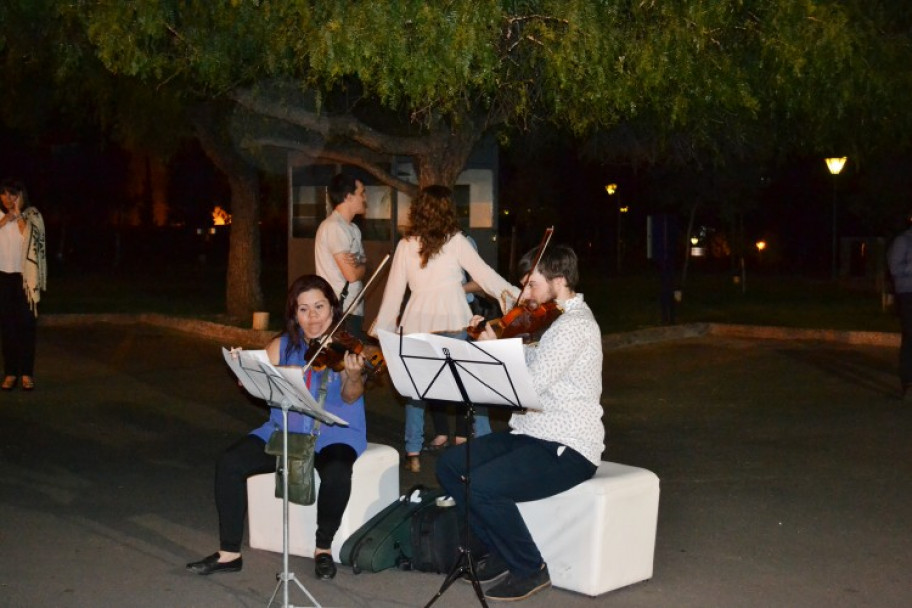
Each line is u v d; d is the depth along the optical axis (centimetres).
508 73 1058
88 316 1811
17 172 3403
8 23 1229
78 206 3788
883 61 1135
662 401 1145
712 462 882
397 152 1256
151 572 621
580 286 2786
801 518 727
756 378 1284
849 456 899
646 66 940
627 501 585
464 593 588
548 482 569
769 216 3769
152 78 1488
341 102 1423
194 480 820
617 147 1531
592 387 575
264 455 619
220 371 1317
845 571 625
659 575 616
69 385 1209
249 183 1792
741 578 612
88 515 729
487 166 1495
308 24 891
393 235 1485
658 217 1773
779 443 948
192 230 4144
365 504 634
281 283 2831
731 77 1027
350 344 604
